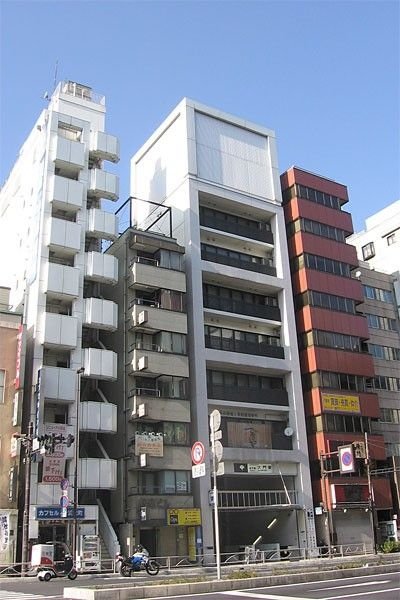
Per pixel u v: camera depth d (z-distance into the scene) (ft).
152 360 135.54
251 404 149.79
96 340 141.69
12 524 110.52
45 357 129.18
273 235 174.70
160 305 142.20
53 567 90.53
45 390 120.88
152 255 151.23
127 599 48.39
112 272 140.36
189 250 153.48
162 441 130.72
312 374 163.63
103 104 174.40
